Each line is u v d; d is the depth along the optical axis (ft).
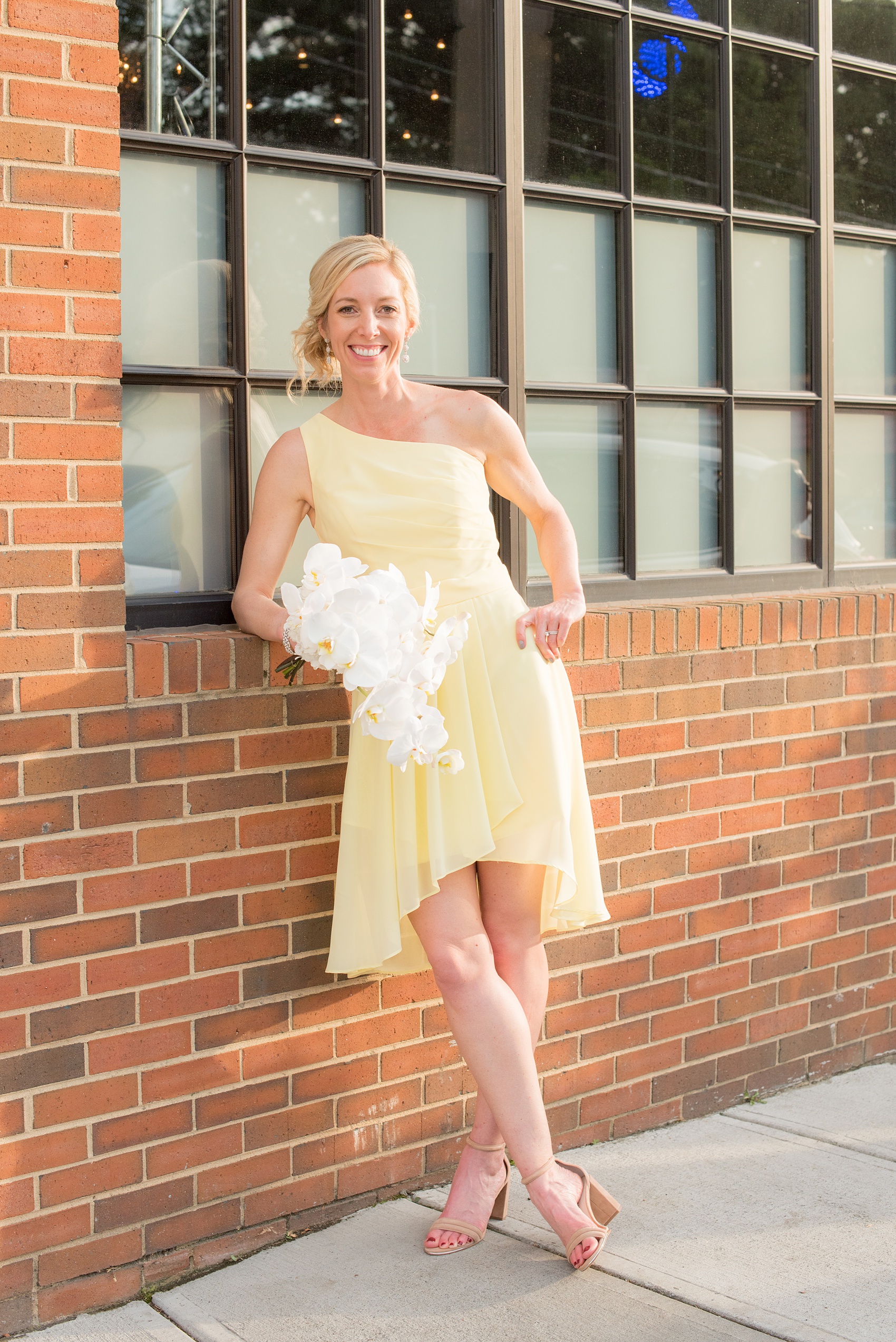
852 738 13.39
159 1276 9.03
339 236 10.55
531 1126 9.00
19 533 8.23
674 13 12.40
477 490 9.11
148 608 9.63
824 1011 13.35
